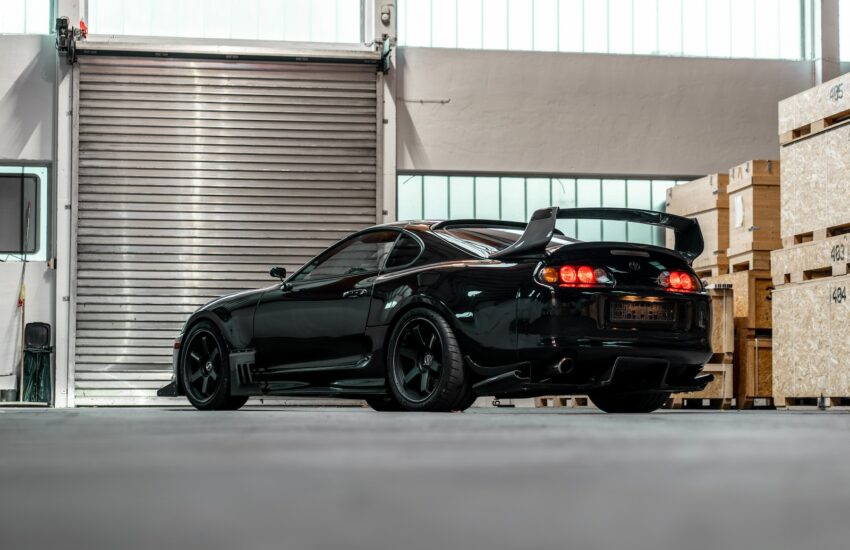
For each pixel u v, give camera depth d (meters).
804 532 1.07
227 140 11.94
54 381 11.57
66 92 11.73
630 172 12.34
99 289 11.68
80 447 2.66
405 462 2.14
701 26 12.58
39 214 11.77
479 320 5.43
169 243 11.81
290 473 1.89
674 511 1.27
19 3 11.86
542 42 12.39
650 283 5.61
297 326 6.27
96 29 12.02
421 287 5.66
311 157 12.04
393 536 1.05
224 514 1.25
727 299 9.34
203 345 6.98
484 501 1.40
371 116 12.13
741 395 9.45
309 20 12.27
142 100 11.84
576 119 12.30
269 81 12.02
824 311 8.25
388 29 12.13
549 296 5.31
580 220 12.27
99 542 1.01
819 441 2.88
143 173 11.81
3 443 2.83
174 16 12.13
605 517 1.20
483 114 12.23
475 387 5.50
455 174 12.23
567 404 10.03
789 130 8.73
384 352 5.79
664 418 4.66
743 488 1.58
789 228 8.73
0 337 11.59
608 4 12.48
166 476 1.85
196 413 5.68
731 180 9.91
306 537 1.03
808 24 12.62
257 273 11.91
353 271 6.18
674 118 12.41
